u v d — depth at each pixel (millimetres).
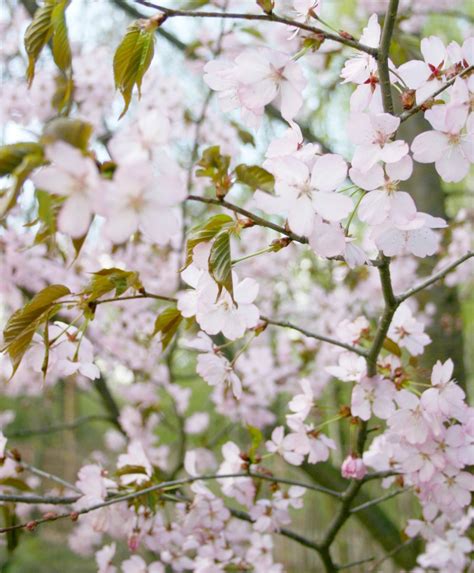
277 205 556
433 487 667
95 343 1375
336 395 1499
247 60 560
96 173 466
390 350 663
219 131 1330
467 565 838
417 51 805
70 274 1262
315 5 596
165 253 1414
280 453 735
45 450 2572
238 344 1473
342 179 555
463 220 1250
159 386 1523
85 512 668
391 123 555
